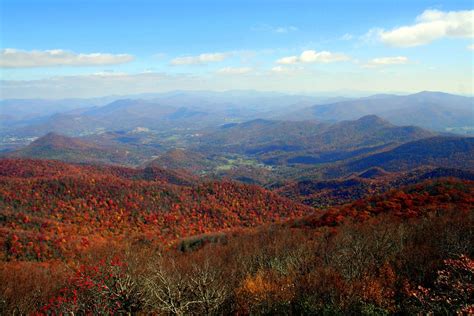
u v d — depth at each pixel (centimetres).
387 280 1255
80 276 1175
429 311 907
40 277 2000
